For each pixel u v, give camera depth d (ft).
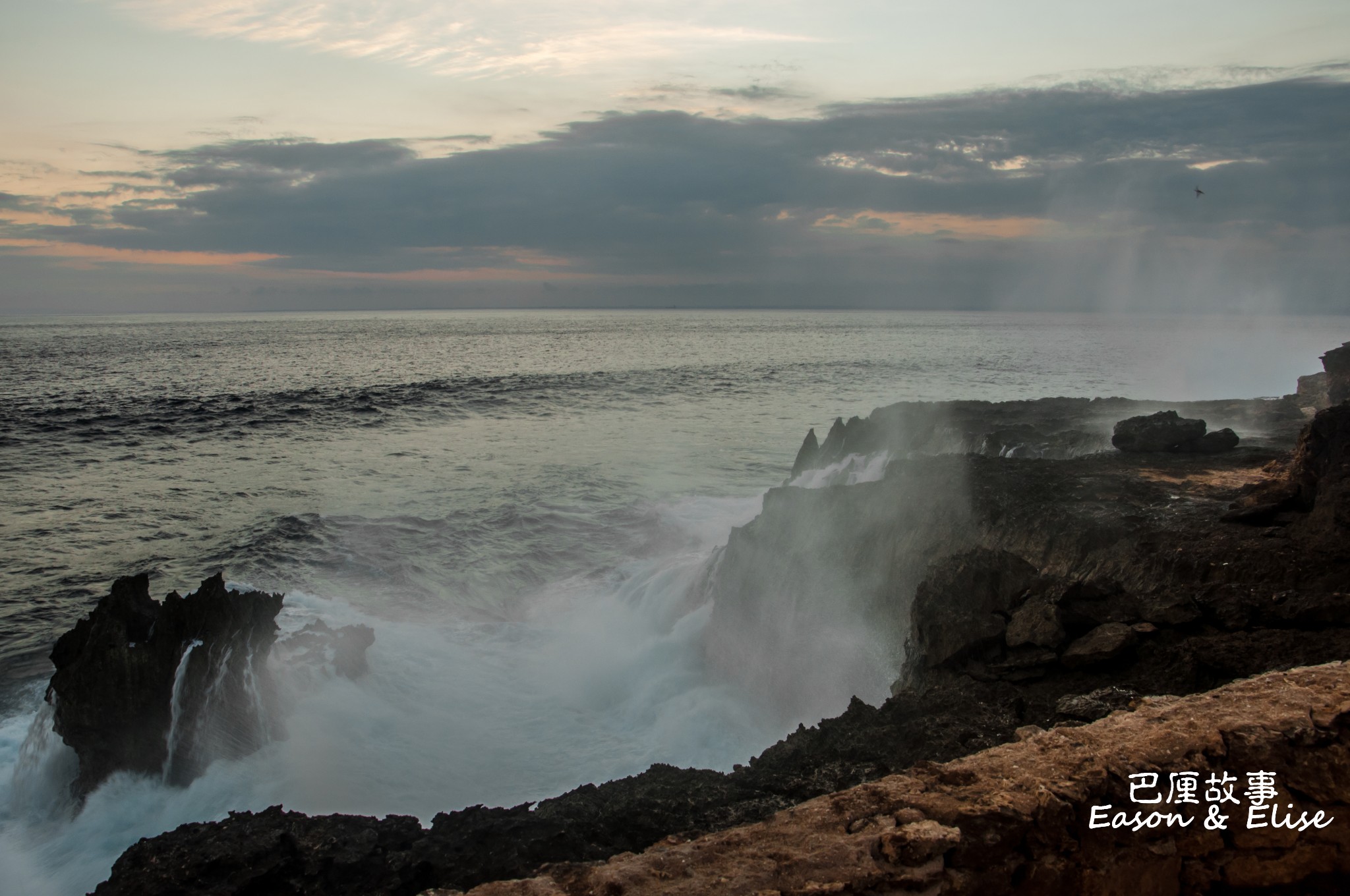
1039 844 17.01
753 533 56.03
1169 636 33.63
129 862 22.61
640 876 15.72
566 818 25.30
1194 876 18.21
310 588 65.41
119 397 187.83
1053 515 48.24
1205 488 55.06
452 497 94.68
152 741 37.40
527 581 68.80
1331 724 19.35
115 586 41.24
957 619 36.17
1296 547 39.63
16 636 56.70
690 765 40.78
